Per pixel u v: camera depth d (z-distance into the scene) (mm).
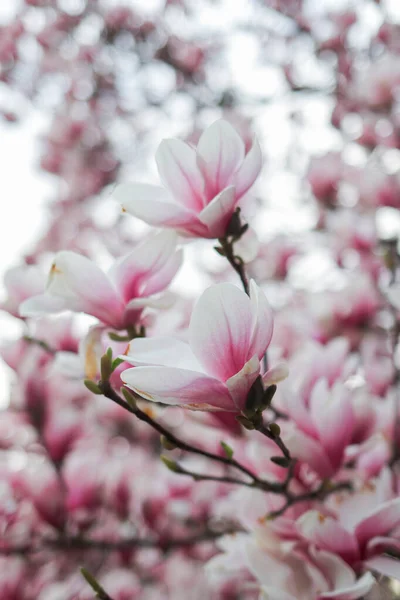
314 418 914
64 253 887
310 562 891
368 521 869
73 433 1368
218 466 1402
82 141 3652
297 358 1047
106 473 1363
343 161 1938
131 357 797
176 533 1348
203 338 776
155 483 1393
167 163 869
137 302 891
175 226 882
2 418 1367
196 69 3395
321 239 1968
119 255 1655
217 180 874
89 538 1269
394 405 1089
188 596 1560
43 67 3664
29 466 1229
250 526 926
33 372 1350
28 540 1205
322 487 919
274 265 2041
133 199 868
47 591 1255
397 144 1852
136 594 1387
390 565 876
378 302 1384
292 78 2926
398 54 2514
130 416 1722
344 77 2689
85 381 840
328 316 1368
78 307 901
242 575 986
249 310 777
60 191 3600
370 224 1634
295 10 3072
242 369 774
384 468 939
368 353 1355
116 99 3646
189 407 795
